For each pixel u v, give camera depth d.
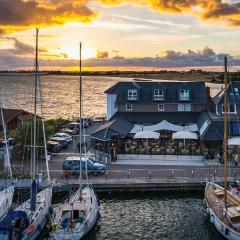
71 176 52.53
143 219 43.22
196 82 75.94
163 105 73.56
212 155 59.88
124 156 61.09
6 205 42.50
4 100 179.38
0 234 34.41
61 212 39.22
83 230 36.81
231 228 36.28
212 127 61.31
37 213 39.16
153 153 61.41
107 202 48.28
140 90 74.31
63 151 66.31
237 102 67.56
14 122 77.31
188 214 44.34
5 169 53.25
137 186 50.09
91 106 161.50
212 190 45.41
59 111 142.62
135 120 71.50
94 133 61.56
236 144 57.22
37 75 47.50
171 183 50.16
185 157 60.47
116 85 76.50
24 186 49.00
